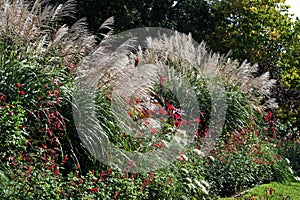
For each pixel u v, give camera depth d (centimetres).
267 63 1566
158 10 2147
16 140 460
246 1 2166
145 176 569
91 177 492
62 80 597
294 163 1136
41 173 449
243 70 1077
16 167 441
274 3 2127
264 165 915
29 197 413
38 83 553
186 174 634
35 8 667
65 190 459
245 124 962
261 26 2114
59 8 695
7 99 529
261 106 1073
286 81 1917
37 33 650
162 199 573
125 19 1933
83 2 1895
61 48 644
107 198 497
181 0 2269
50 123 514
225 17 2275
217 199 704
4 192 401
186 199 608
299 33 2047
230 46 2142
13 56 569
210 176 712
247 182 845
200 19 2297
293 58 2022
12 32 612
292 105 1512
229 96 973
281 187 875
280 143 1140
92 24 1922
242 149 862
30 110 529
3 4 612
